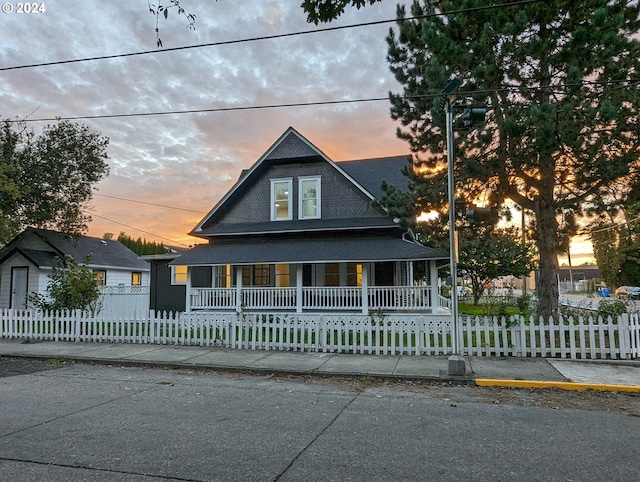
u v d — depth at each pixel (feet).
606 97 34.99
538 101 37.09
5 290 73.56
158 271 69.21
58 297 45.03
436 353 34.83
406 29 42.65
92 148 75.82
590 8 35.55
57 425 18.71
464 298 114.21
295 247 59.52
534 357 33.06
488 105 38.37
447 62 39.11
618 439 17.17
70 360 34.65
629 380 26.53
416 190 42.70
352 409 21.53
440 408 21.72
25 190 69.15
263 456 15.30
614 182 40.22
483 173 38.42
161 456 15.26
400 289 55.11
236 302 59.06
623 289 154.10
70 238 80.94
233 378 28.99
